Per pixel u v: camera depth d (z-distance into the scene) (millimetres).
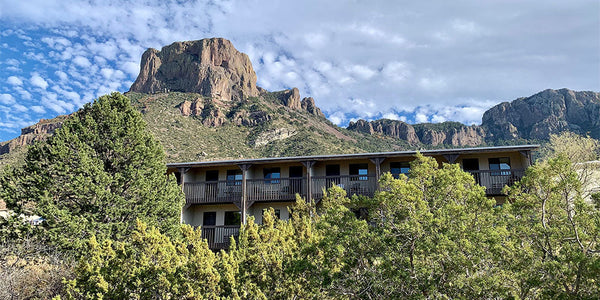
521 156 21406
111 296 10055
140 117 19250
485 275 8445
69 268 14188
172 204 18484
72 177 16016
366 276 9281
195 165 22625
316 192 21578
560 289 7977
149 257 10656
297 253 11148
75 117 18062
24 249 15039
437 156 22125
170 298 9859
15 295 13445
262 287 10141
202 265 10055
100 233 15680
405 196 9438
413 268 9031
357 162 22812
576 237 8578
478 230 8898
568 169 9133
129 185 17531
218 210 23562
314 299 10094
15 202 16234
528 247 8609
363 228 9492
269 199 21984
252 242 10719
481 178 20438
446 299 8656
